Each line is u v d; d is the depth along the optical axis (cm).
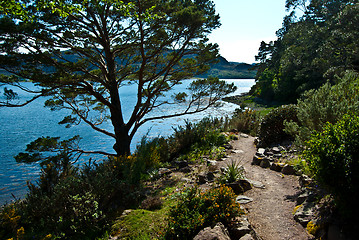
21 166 1661
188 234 386
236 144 1195
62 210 553
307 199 443
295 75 3972
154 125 2723
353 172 305
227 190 441
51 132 2800
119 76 1415
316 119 541
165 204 580
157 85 1498
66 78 1051
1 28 858
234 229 380
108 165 834
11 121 3678
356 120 334
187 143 1241
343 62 2962
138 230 466
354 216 313
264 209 468
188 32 1212
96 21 1127
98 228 516
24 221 591
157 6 1108
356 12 2691
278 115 967
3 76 1007
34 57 962
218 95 1495
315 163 350
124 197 649
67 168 771
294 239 362
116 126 1341
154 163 999
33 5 904
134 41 1221
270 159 767
